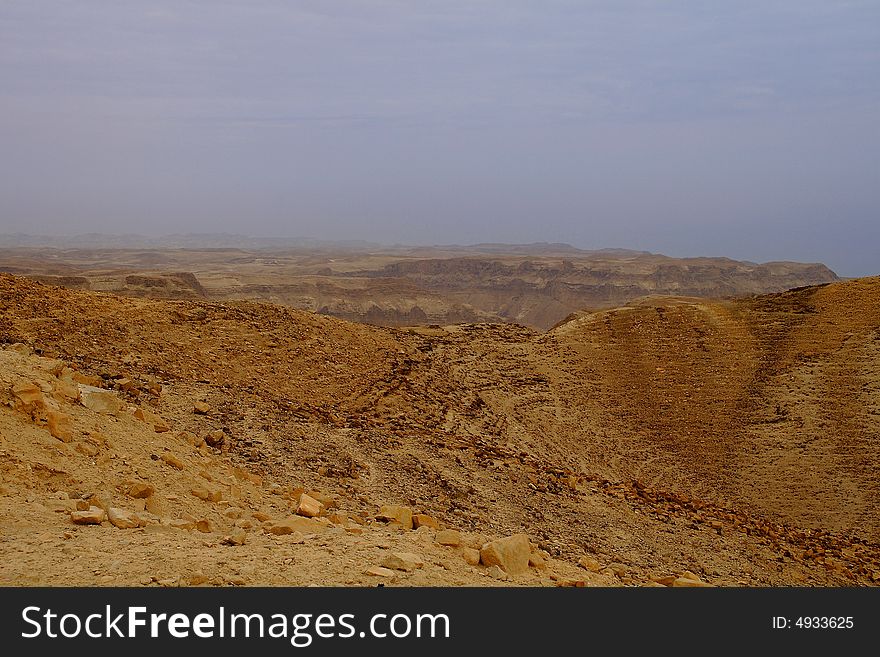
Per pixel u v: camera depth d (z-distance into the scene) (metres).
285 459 16.27
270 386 25.52
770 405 34.09
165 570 7.59
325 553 8.74
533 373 37.78
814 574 17.39
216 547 8.66
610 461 29.50
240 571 7.79
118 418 13.23
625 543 16.48
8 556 7.75
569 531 16.39
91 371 18.91
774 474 28.70
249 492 12.75
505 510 16.91
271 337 30.09
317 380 27.61
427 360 35.50
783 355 38.50
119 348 23.72
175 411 17.52
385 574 8.14
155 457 12.27
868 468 28.48
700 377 37.34
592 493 21.08
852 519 25.27
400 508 12.44
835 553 20.38
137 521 9.43
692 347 40.59
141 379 19.80
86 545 8.23
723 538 18.94
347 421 22.47
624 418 33.69
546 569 9.95
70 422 11.74
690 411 34.19
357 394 27.44
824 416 32.59
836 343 38.69
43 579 7.21
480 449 23.34
